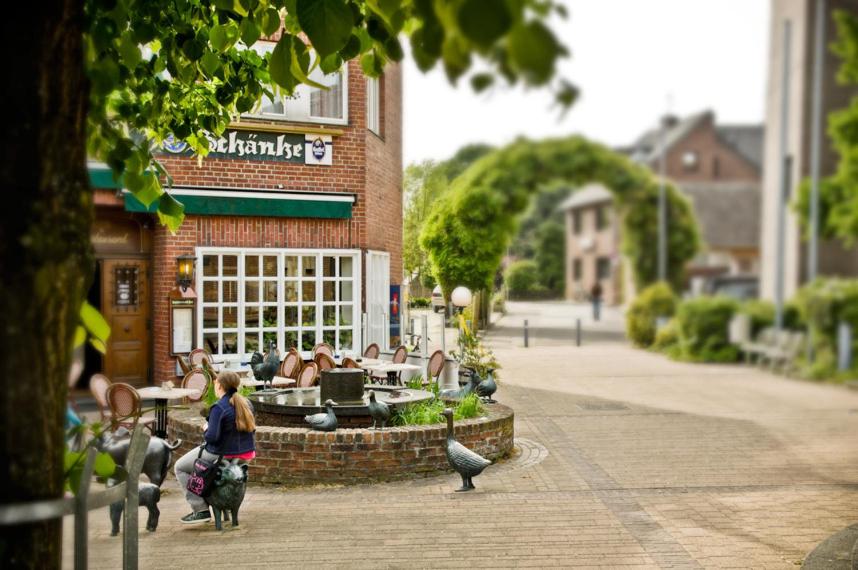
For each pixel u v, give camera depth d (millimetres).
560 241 46594
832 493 9055
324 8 3141
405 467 9609
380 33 4051
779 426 13516
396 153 18922
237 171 15148
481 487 9258
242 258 15297
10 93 2232
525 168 29516
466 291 16172
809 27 24391
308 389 12180
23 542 2371
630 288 30375
